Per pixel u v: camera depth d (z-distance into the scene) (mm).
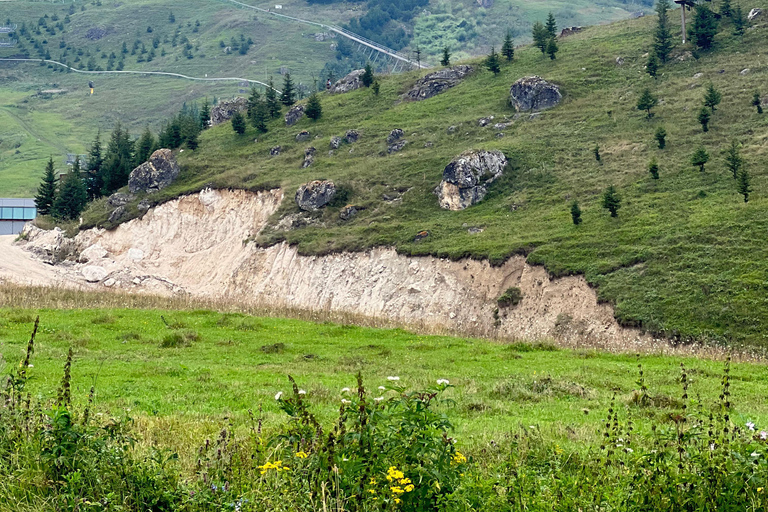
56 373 26812
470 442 16938
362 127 114688
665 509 10555
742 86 92625
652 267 58219
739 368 32844
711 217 63094
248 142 121938
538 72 118812
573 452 15297
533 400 24250
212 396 23797
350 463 10398
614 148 87312
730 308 50062
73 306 49281
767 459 10547
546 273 63188
